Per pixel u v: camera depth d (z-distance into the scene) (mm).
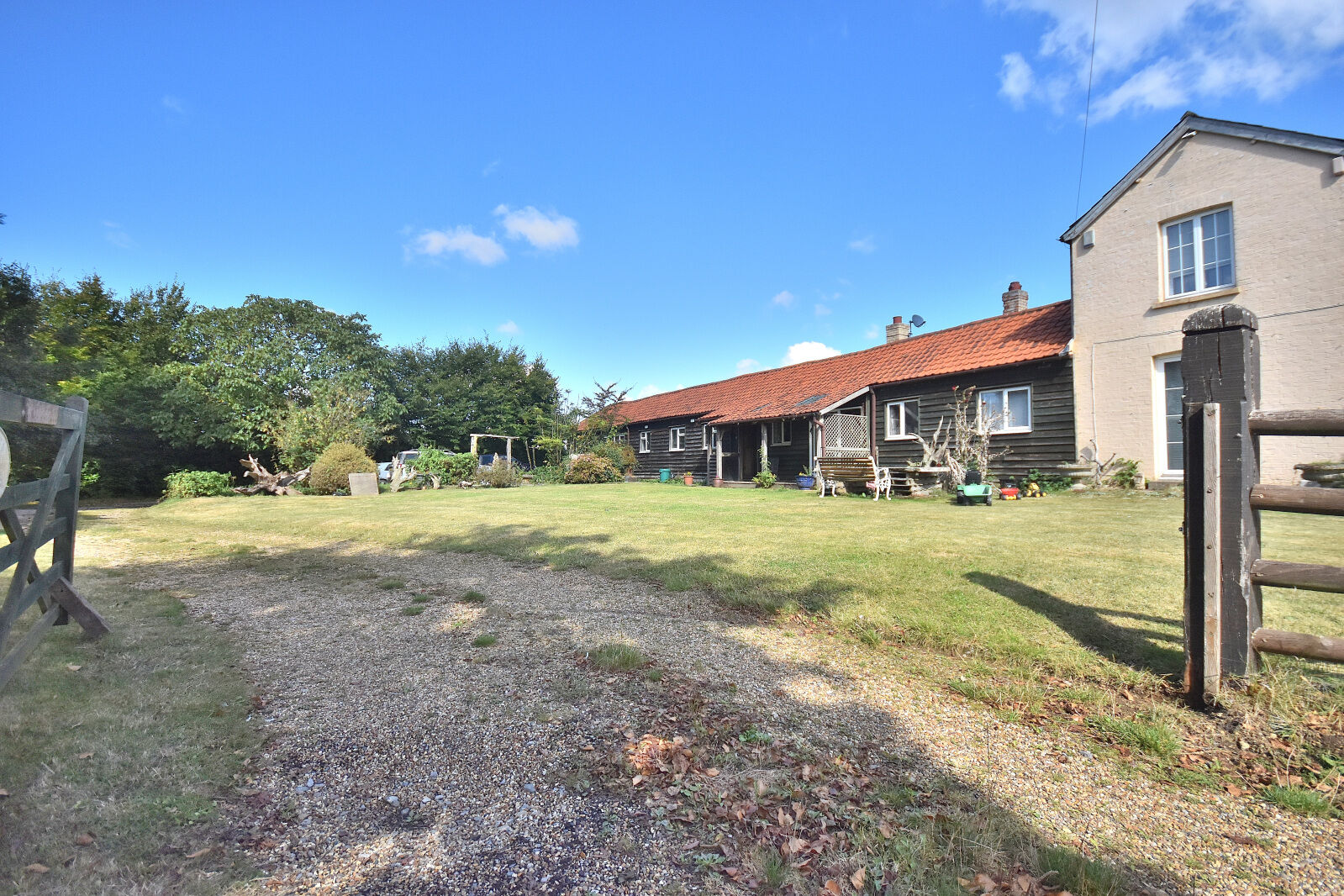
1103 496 12133
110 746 2617
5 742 2602
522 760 2633
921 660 3803
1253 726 2818
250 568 7027
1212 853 2072
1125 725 2867
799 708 3148
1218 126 11586
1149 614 4305
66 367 12758
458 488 22375
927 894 1836
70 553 4172
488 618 4742
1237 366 3047
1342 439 10281
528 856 2049
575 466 25828
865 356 21797
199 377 21453
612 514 11195
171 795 2289
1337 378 10320
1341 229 10305
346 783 2461
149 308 28641
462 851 2066
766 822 2217
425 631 4449
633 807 2312
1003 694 3279
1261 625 3223
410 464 22641
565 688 3355
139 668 3619
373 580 6289
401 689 3367
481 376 39875
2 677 2938
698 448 25875
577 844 2105
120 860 1925
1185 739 2801
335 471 19359
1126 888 1898
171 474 19312
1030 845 2092
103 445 18328
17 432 11094
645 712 3068
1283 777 2484
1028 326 16234
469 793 2400
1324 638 2912
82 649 3918
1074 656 3670
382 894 1859
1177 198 12219
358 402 23828
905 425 17516
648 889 1895
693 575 5840
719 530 8750
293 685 3430
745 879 1931
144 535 9906
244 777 2484
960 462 14672
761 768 2572
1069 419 13867
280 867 1960
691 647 4043
